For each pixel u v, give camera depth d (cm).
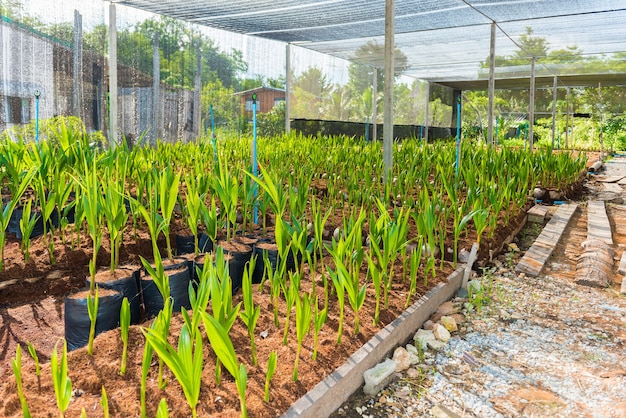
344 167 594
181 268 273
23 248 316
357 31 912
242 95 994
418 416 195
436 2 688
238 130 989
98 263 325
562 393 210
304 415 171
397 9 735
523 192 484
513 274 362
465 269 330
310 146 728
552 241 440
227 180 324
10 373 204
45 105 661
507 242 440
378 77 1543
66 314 231
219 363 180
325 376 194
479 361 237
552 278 355
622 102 1973
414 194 540
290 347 212
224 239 348
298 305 184
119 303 239
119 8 759
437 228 376
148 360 155
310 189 534
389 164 532
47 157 355
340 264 213
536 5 705
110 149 418
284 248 264
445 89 1967
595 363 235
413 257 269
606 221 528
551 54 1141
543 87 1820
